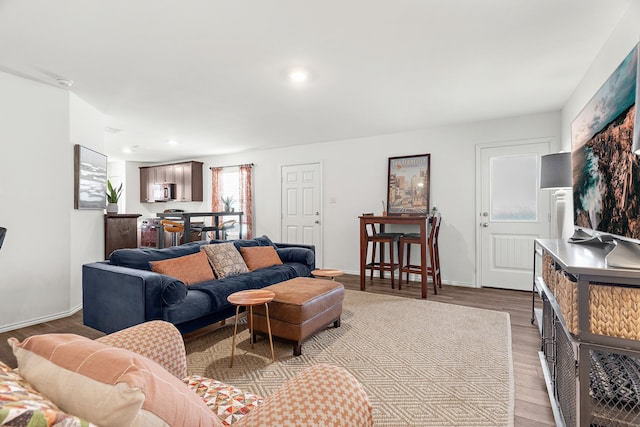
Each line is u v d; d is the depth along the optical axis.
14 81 2.89
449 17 2.03
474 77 2.94
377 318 3.17
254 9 1.94
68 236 3.27
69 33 2.20
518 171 4.20
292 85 3.12
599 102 2.07
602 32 2.20
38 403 0.52
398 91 3.29
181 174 7.20
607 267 1.22
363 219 4.32
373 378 2.05
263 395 1.86
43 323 3.04
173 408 0.63
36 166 3.03
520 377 2.06
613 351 1.20
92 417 0.58
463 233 4.54
